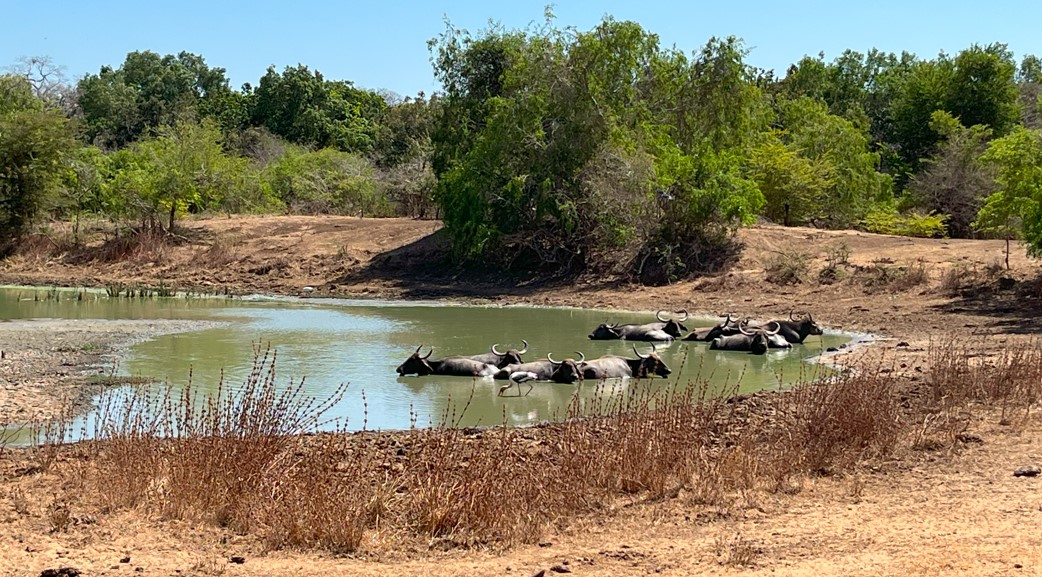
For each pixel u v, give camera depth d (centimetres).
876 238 3625
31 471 1073
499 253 3875
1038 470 1023
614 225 3578
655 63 4012
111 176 5466
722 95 4069
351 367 1902
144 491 959
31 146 4431
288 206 5669
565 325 2655
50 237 4475
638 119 3900
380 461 1114
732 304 2997
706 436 1188
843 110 6969
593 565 760
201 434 1070
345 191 5631
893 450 1136
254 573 748
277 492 914
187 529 865
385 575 744
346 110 7831
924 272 2978
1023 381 1466
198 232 4547
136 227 4500
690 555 777
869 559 743
